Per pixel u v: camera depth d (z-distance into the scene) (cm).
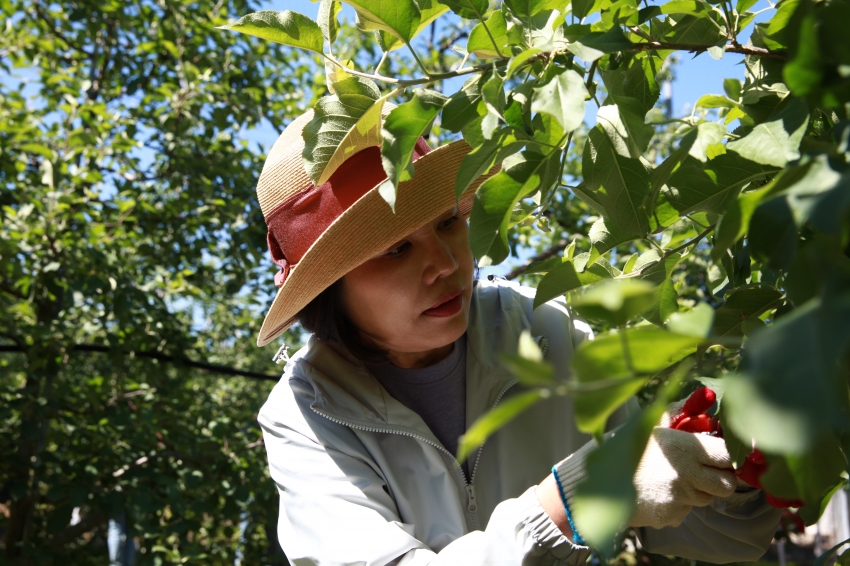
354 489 136
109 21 593
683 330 40
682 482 93
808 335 32
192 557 438
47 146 459
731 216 50
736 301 86
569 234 468
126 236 520
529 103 83
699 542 132
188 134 537
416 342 140
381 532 126
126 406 475
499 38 91
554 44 87
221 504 495
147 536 427
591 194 91
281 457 146
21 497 412
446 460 150
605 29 89
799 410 30
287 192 142
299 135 147
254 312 645
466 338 158
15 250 438
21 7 598
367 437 145
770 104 83
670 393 37
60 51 630
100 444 471
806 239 72
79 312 506
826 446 53
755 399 31
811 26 42
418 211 125
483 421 36
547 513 107
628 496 34
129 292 451
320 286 133
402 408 147
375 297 135
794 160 65
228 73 575
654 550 140
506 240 86
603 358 39
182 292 512
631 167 85
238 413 529
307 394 151
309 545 134
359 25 90
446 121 88
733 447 83
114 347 467
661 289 96
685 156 78
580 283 97
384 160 85
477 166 86
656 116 505
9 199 485
